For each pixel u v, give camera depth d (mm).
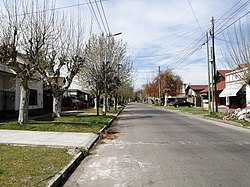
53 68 20891
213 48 27828
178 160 7941
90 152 9367
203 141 11516
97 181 6027
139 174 6508
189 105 61312
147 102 115375
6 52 14828
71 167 6992
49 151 8609
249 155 8578
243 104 35000
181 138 12430
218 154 8758
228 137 12703
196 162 7668
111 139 12391
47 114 28453
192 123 20141
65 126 15570
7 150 8656
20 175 5898
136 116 29031
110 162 7824
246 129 16125
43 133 13117
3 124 15742
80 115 26016
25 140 10930
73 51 21219
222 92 39062
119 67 31406
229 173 6508
